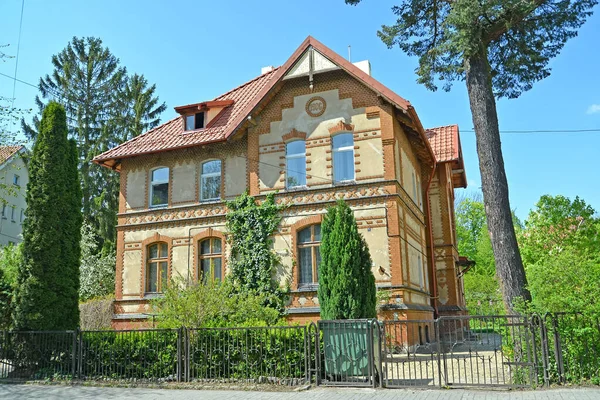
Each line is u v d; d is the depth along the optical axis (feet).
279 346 39.73
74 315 50.19
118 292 72.28
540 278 37.65
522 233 79.41
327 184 63.26
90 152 120.26
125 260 72.95
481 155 46.14
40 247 48.39
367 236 60.44
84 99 127.95
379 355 37.60
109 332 44.34
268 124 67.62
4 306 50.08
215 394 36.76
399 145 66.18
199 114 75.77
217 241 68.95
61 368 45.19
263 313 47.98
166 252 71.51
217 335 41.37
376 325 38.24
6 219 137.90
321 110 65.31
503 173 45.55
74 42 131.54
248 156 67.97
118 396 37.40
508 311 42.47
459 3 43.96
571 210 73.15
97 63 131.85
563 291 36.40
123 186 75.51
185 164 72.49
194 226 69.82
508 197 45.21
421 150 76.64
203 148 71.51
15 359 46.57
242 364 40.32
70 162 52.75
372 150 62.23
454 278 85.56
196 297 46.37
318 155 64.39
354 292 40.93
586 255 42.88
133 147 75.87
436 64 52.19
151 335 43.09
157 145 73.72
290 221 64.23
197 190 70.90
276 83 65.87
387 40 53.78
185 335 41.83
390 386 36.70
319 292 42.52
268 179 66.33
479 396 32.73
